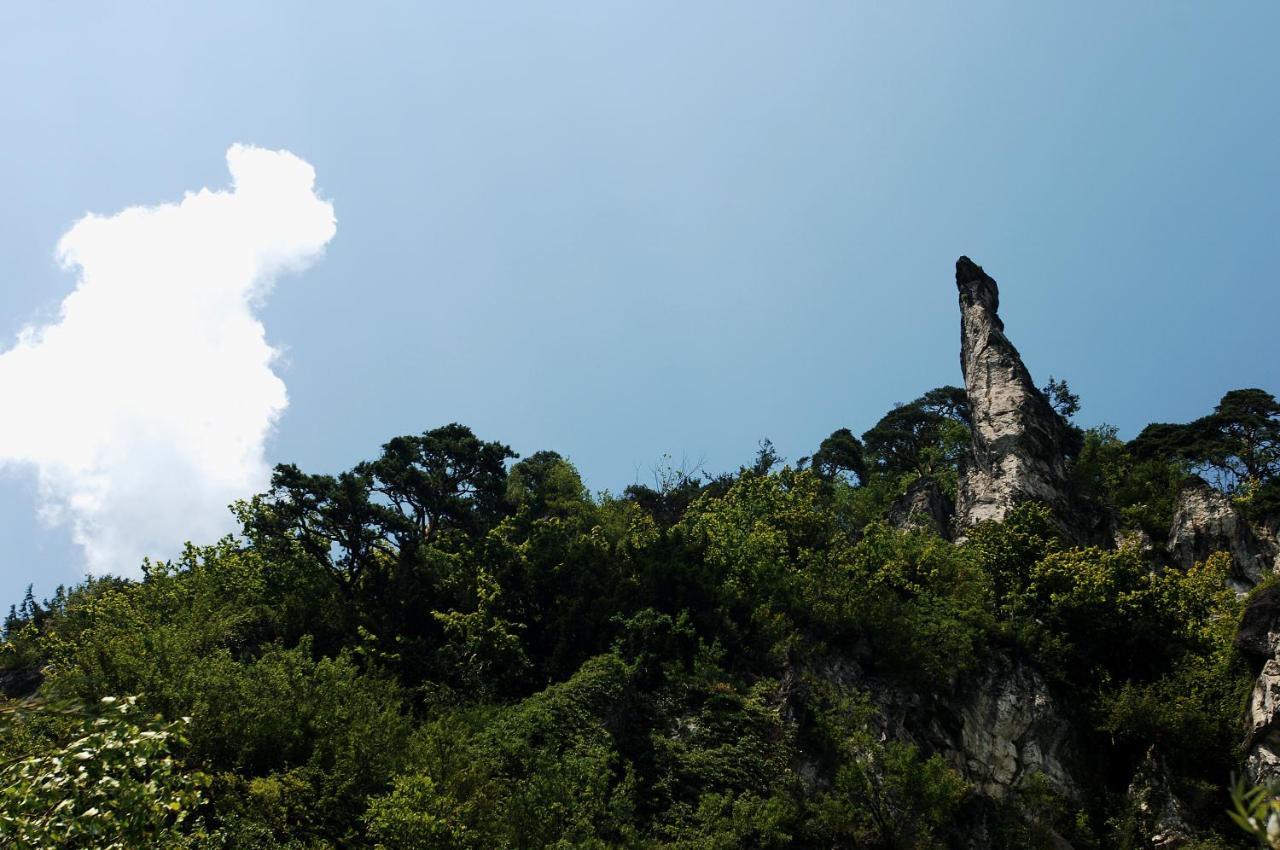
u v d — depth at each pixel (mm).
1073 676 39000
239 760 26953
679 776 30812
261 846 23891
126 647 30844
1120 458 72750
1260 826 6148
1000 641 39875
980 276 72625
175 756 26281
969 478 60688
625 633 37406
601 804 27047
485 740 28625
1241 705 34375
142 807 13742
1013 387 63031
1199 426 75375
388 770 27266
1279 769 31391
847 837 29469
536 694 33062
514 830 24891
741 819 28609
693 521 51906
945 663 37969
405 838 23281
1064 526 55938
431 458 54500
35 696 14734
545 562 42219
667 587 39625
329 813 25922
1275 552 53250
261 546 46344
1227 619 40562
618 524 56625
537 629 39875
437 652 37562
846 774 30078
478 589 40312
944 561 44375
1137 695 36344
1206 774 33938
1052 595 40500
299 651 33531
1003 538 44375
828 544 47531
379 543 46281
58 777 13359
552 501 62000
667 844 27781
